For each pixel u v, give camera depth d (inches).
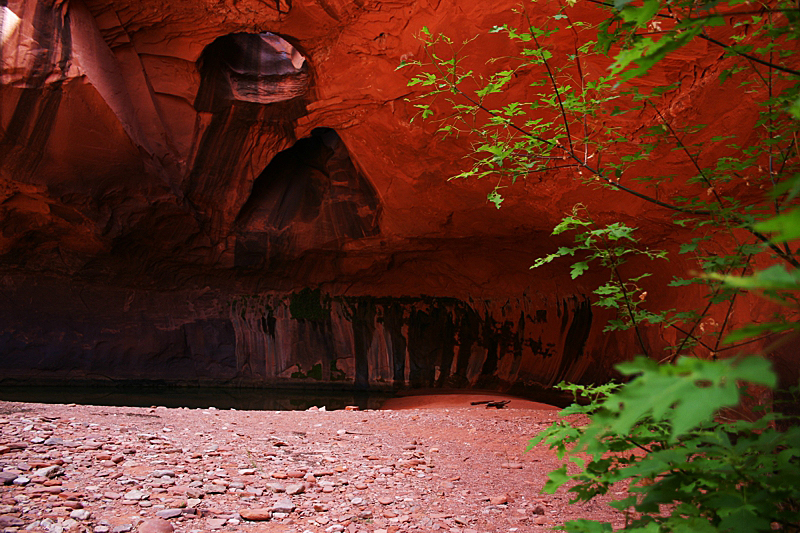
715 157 415.5
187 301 961.5
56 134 650.8
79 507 139.7
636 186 479.2
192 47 687.7
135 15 653.3
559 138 116.0
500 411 450.9
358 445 264.2
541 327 894.4
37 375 863.7
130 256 868.0
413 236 845.8
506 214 722.8
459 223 786.2
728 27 353.1
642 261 665.0
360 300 1008.9
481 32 464.8
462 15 469.4
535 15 418.9
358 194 857.5
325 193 901.8
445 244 873.5
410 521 154.0
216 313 979.9
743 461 62.4
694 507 61.6
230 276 965.8
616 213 553.9
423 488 191.6
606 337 786.2
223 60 749.3
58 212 750.5
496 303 947.3
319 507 158.6
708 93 385.1
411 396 835.4
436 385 946.1
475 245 864.9
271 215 903.7
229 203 848.9
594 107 114.0
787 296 58.5
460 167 644.7
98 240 808.3
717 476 62.4
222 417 333.4
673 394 31.7
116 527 128.2
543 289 893.8
